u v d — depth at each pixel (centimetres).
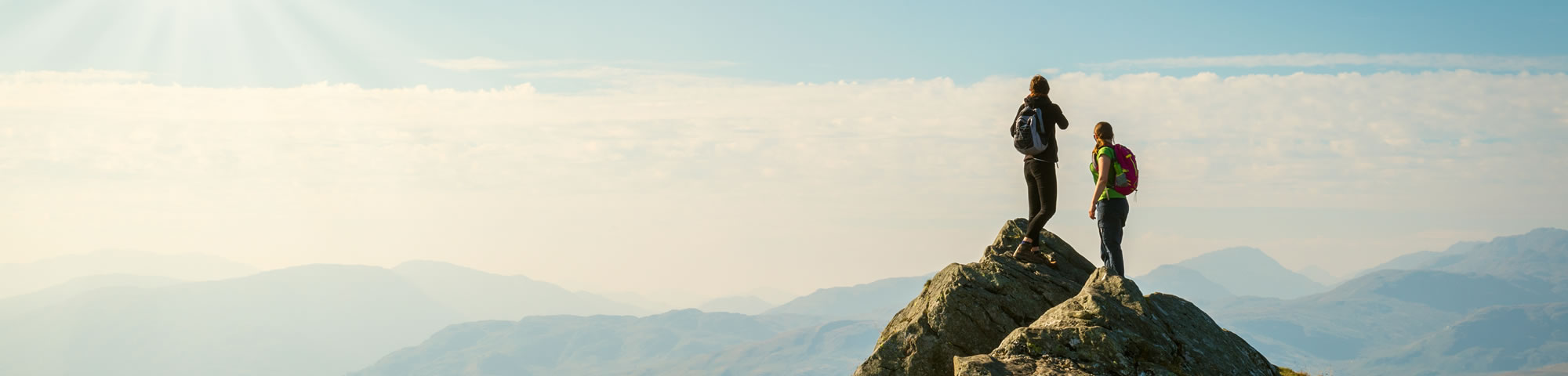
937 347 1327
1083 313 1154
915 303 1471
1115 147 1409
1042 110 1481
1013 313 1347
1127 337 1093
